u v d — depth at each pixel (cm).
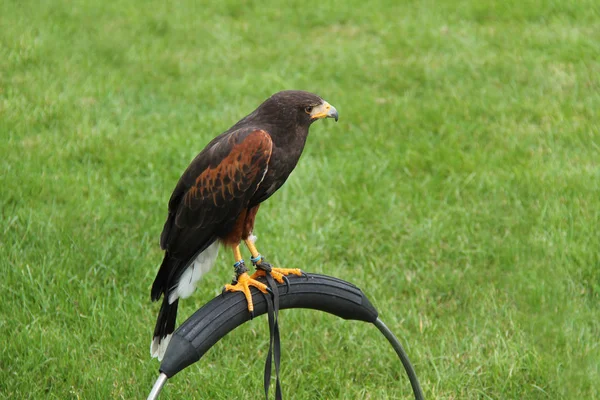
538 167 1309
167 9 2102
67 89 1571
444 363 949
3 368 897
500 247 1138
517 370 920
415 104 1564
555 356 939
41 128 1427
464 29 1914
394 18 2038
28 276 1016
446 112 1512
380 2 2147
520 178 1277
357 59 1792
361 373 942
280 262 1101
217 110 1573
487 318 1014
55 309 986
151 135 1447
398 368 941
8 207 1161
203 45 1906
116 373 898
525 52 1761
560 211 1184
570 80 1625
